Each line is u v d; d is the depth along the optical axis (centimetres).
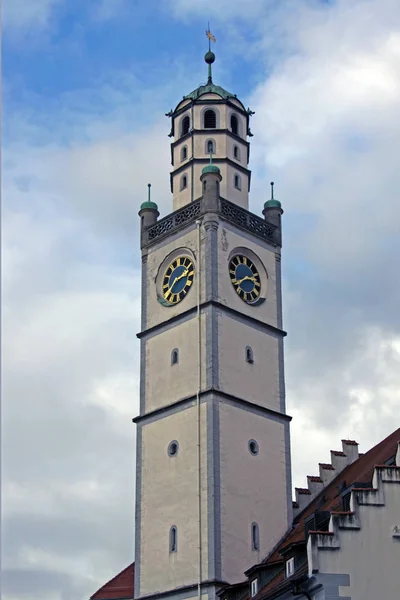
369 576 4872
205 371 7169
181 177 8212
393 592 4872
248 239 7862
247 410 7244
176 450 7150
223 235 7650
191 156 8188
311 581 4869
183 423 7175
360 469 6625
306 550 5294
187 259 7706
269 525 7031
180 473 7056
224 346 7294
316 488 7288
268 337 7688
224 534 6725
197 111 8362
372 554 4916
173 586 6781
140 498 7269
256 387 7412
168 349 7531
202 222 7650
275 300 7881
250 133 8544
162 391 7444
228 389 7188
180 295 7625
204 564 6644
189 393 7225
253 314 7638
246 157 8369
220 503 6794
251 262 7844
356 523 4950
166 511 7050
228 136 8256
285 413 7538
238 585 6241
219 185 7825
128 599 8469
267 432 7331
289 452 7431
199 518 6800
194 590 6631
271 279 7925
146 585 6969
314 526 5250
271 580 5850
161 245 7956
